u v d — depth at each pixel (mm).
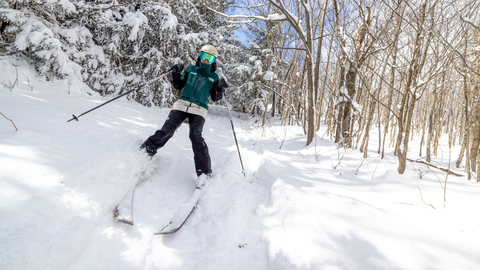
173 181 2539
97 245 1427
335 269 1287
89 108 4078
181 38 7324
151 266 1404
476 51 3004
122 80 6926
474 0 2855
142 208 1953
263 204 2248
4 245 1060
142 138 2912
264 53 9602
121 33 6465
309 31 4266
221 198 2297
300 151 4270
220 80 2768
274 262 1440
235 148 4340
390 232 1628
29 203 1311
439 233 1686
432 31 2865
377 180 2729
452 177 2750
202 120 2592
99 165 2043
